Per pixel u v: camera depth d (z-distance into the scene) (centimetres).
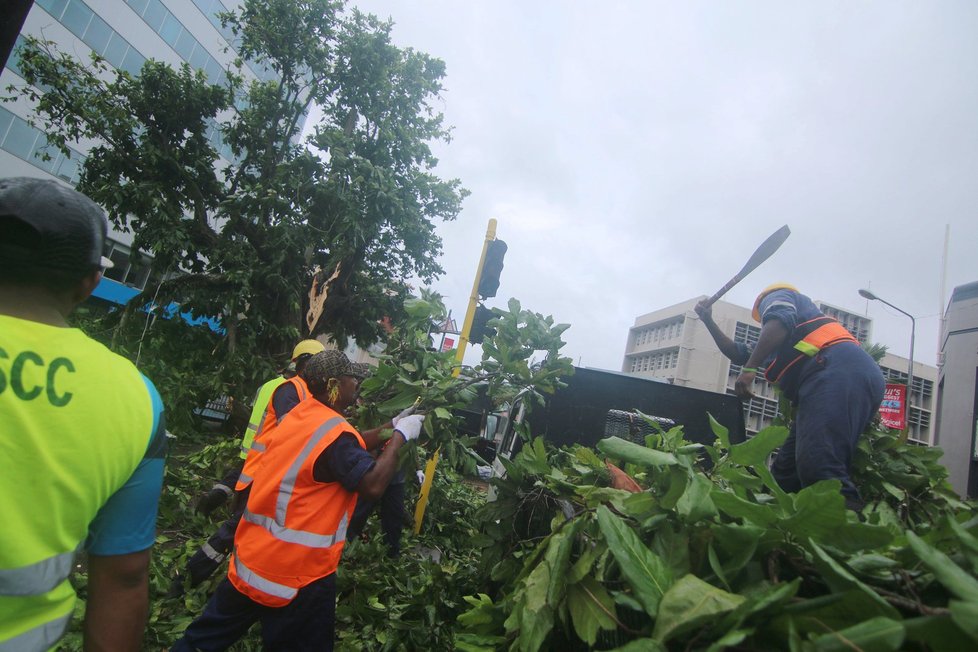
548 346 307
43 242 109
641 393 479
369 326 1412
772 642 105
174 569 356
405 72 1348
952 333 838
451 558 422
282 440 230
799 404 287
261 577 213
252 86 1369
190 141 1261
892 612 96
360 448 233
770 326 294
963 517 154
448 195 1395
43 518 100
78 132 1222
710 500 142
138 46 2258
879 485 291
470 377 313
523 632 144
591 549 157
